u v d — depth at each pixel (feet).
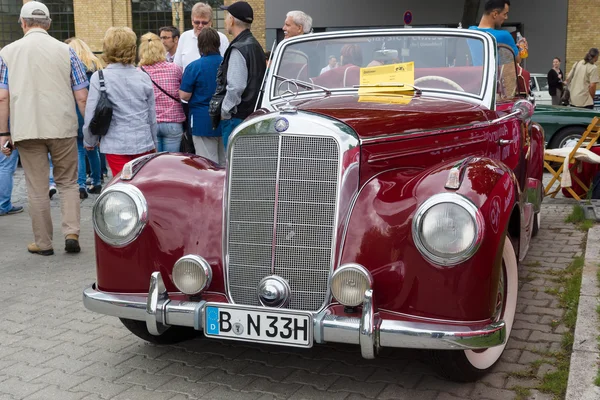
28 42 18.28
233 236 10.68
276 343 9.96
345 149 10.13
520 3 68.44
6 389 11.07
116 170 19.29
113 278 11.06
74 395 10.85
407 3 69.77
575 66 50.96
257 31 76.13
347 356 12.23
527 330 13.12
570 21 67.92
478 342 9.37
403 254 9.69
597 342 11.57
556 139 34.68
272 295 10.26
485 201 9.54
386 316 9.82
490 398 10.45
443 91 13.85
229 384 11.18
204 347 12.81
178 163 11.64
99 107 18.39
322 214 10.16
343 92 14.20
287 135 10.28
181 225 10.88
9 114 18.79
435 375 11.36
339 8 71.46
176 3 79.25
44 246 19.53
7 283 16.96
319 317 9.77
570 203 25.90
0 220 24.94
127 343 13.07
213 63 21.30
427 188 9.91
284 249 10.36
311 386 11.04
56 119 18.45
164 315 10.43
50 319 14.42
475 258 9.37
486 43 14.16
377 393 10.73
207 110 21.43
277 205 10.34
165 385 11.17
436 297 9.52
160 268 10.84
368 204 10.21
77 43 26.76
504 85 15.42
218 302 10.54
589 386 10.07
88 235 22.27
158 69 22.36
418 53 14.46
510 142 13.96
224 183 11.00
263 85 15.30
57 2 85.30
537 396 10.43
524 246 14.03
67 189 19.54
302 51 15.14
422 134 11.23
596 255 17.04
